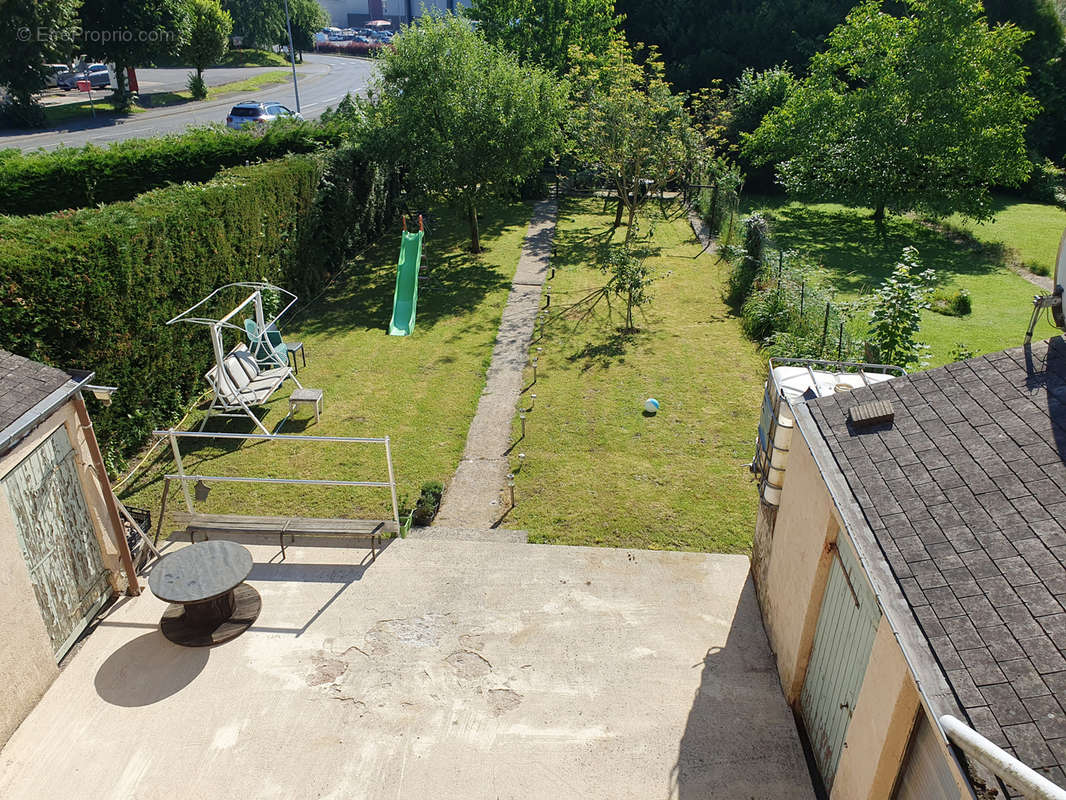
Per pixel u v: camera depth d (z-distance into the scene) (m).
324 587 8.28
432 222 25.92
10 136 34.47
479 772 6.21
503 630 7.70
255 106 36.78
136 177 17.61
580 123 24.64
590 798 6.00
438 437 12.03
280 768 6.24
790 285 16.28
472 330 16.70
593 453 11.54
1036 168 34.06
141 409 11.47
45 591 7.03
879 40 25.81
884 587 4.55
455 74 19.95
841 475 5.67
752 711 6.82
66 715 6.70
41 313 9.27
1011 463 5.02
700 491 10.50
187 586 7.25
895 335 12.00
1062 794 2.90
